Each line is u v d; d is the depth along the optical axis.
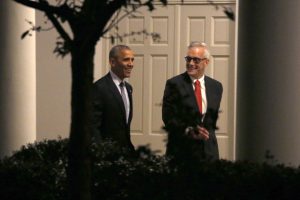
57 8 9.08
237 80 14.22
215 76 21.88
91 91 9.12
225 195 10.25
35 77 19.42
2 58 17.59
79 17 9.05
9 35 17.52
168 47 22.06
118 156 12.12
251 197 10.23
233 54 21.73
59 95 21.50
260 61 13.69
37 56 21.48
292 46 13.52
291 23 13.48
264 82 13.72
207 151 15.02
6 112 17.72
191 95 15.64
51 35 21.36
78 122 9.05
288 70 13.58
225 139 21.77
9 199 11.30
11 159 12.17
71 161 9.12
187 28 21.98
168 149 9.19
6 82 17.64
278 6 13.48
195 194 10.16
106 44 22.06
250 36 13.73
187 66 15.83
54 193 11.27
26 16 17.61
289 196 10.12
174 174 10.38
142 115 22.22
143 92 22.20
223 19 21.80
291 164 13.66
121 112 15.32
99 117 15.09
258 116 13.85
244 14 13.80
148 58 22.16
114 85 15.40
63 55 9.35
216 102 15.87
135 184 10.93
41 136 21.62
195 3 21.91
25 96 17.88
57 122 21.58
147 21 22.06
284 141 13.78
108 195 11.29
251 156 14.03
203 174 10.22
